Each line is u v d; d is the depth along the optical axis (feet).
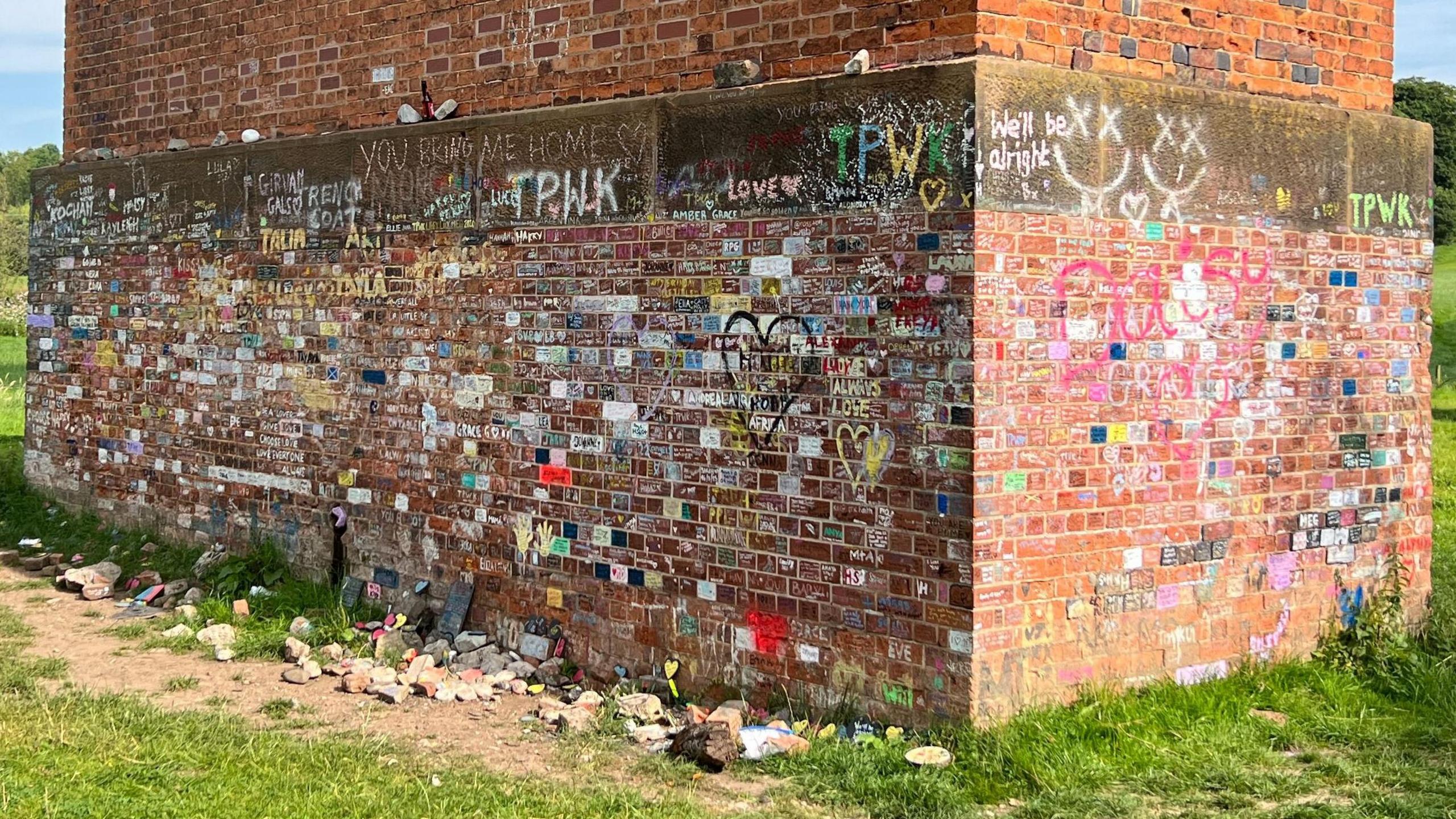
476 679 26.45
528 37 27.73
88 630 30.27
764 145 23.36
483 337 28.32
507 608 27.91
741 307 23.76
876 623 22.03
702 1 24.68
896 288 21.66
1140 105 22.88
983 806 19.33
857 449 22.22
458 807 19.22
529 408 27.45
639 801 19.52
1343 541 26.22
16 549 38.04
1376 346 26.76
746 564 23.77
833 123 22.40
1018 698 21.43
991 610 20.99
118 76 38.63
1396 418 27.14
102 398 39.06
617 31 26.07
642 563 25.41
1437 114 180.34
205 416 35.53
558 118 26.68
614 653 25.88
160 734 22.27
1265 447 24.88
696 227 24.40
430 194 29.37
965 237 20.83
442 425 29.22
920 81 21.27
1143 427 23.07
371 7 31.12
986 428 20.90
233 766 20.86
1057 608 21.88
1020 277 21.29
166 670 27.12
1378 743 21.84
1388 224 26.89
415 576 29.81
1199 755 20.84
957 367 20.97
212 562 34.22
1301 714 22.97
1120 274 22.66
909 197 21.47
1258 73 25.04
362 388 31.12
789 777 20.59
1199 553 23.93
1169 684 23.12
